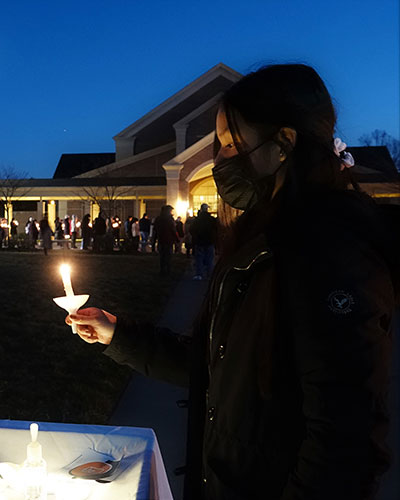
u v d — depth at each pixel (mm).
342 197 1022
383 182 23797
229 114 1098
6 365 5566
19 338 6648
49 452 1591
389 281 973
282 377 1012
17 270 13352
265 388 1016
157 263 15508
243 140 1088
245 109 1062
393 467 3404
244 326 1081
